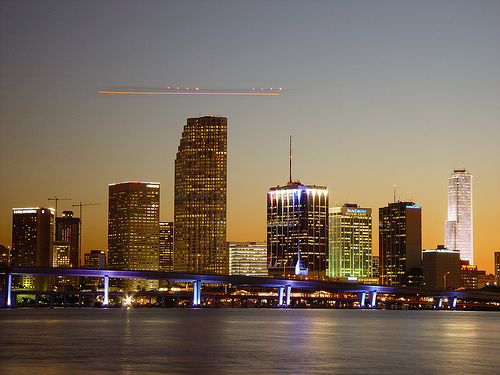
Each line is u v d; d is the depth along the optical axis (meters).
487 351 177.75
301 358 156.62
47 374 127.56
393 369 138.88
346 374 130.75
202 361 148.88
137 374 127.50
